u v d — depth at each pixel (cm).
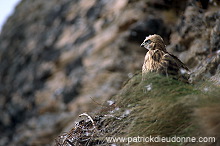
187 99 1490
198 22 2916
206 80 1695
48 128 4419
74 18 6303
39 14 7850
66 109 4441
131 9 4656
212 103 1429
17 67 6700
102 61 4475
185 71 1850
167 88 1602
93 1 6231
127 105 1711
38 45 6738
